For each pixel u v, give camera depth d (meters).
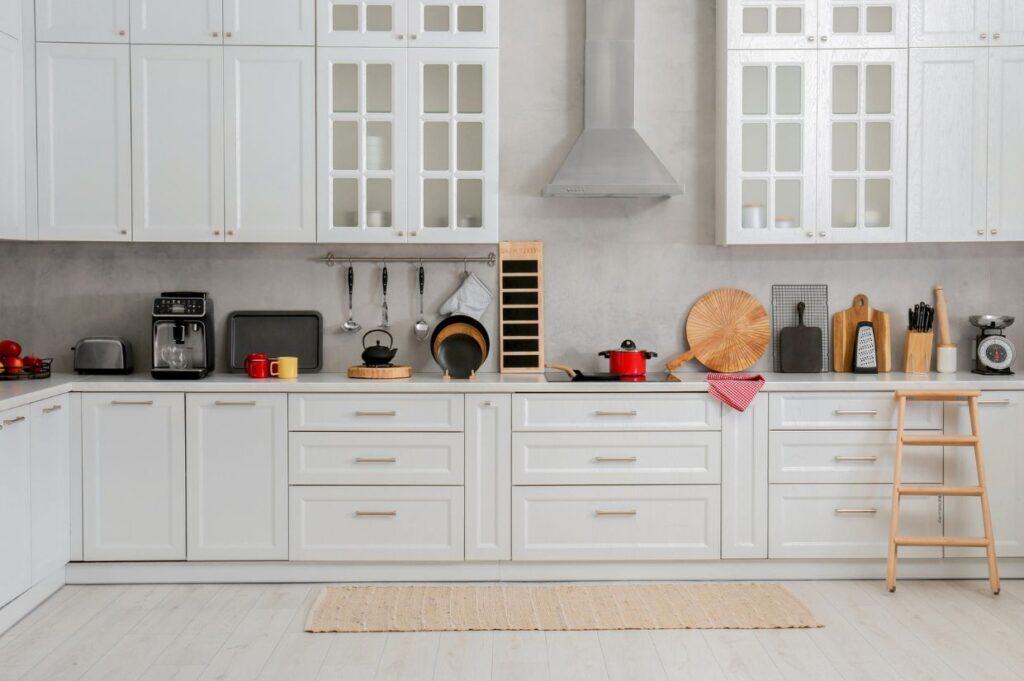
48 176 4.38
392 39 4.41
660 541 4.28
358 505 4.24
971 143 4.48
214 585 4.24
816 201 4.51
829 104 4.49
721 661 3.40
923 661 3.39
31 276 4.73
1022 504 4.29
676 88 4.77
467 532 4.25
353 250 4.77
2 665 3.32
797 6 4.48
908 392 4.18
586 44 4.64
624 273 4.81
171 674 3.26
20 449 3.72
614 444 4.25
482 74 4.45
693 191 4.80
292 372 4.43
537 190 4.78
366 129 4.44
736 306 4.81
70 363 4.76
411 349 4.79
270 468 4.23
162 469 4.22
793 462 4.29
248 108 4.40
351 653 3.46
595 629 3.70
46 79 4.36
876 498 4.29
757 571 4.34
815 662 3.39
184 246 4.75
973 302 4.80
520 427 4.24
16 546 3.69
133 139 4.39
